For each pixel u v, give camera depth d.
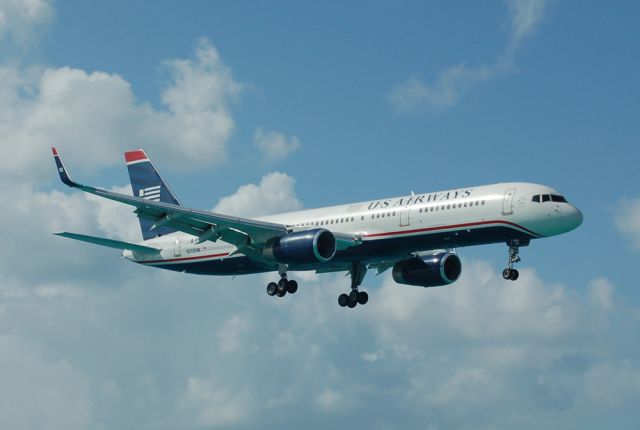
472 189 77.94
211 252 91.31
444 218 77.38
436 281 85.19
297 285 88.50
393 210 80.12
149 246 95.31
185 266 93.56
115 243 89.31
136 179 101.25
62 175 67.69
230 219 78.25
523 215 74.62
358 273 86.62
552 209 74.31
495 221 75.44
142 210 76.25
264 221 87.88
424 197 79.69
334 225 83.38
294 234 78.06
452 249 82.94
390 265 89.31
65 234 84.75
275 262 80.25
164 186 99.88
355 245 80.81
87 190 69.38
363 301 86.81
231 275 92.81
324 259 77.69
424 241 78.75
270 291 88.62
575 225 75.12
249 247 83.00
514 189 75.88
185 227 80.50
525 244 76.94
